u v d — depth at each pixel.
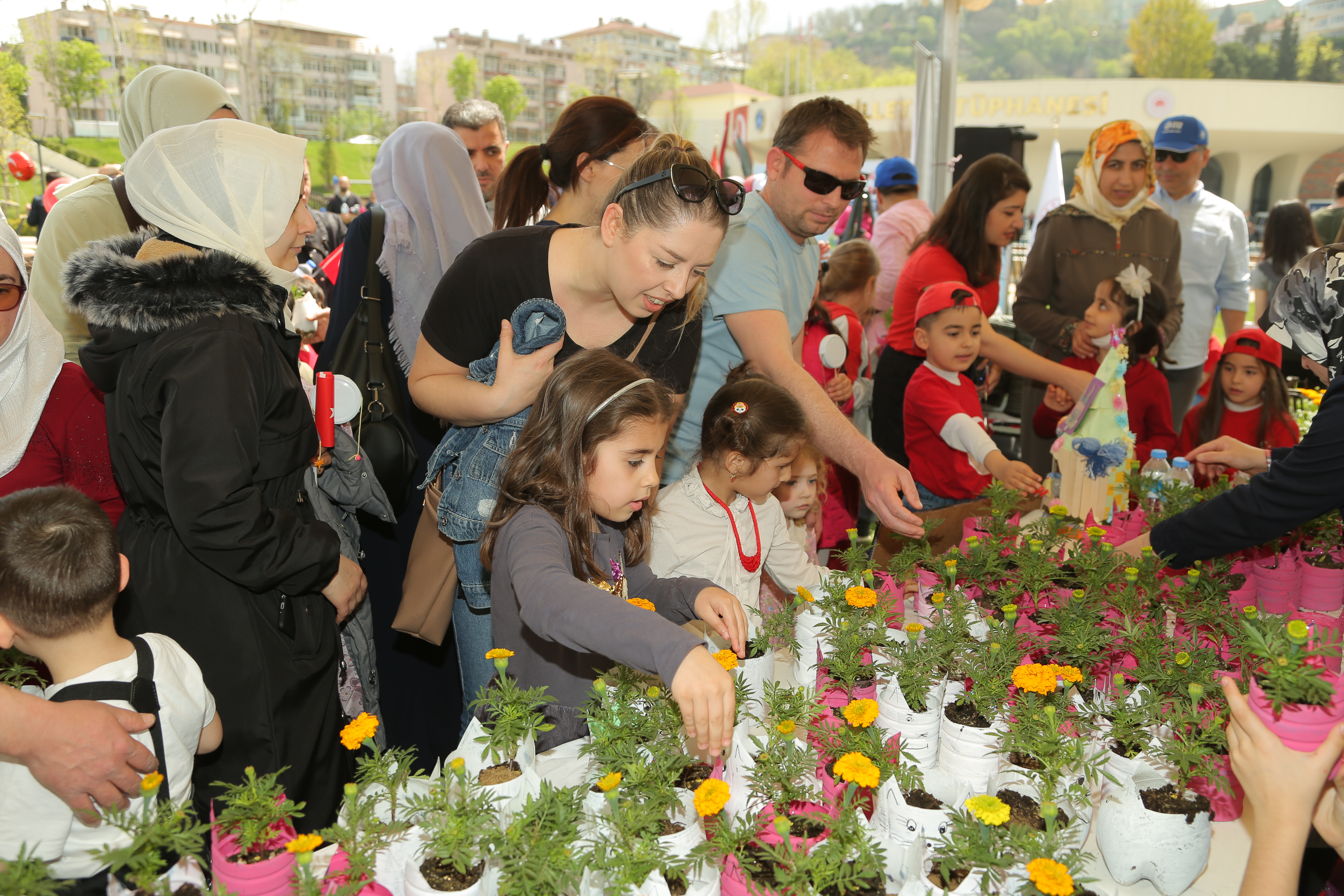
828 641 1.49
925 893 0.98
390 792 1.07
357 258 2.37
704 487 2.06
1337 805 1.20
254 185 1.69
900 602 1.85
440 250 2.48
